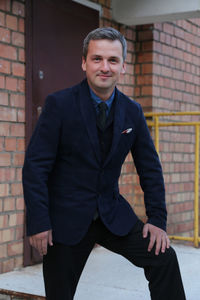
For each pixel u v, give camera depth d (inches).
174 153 203.8
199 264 149.7
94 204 76.7
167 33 197.5
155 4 171.3
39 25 145.3
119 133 77.3
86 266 145.6
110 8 178.2
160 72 193.2
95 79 74.5
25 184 72.8
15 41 138.2
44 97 148.0
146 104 189.0
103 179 77.3
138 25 190.5
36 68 144.6
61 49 154.0
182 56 209.0
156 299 78.3
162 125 179.5
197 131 173.8
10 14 136.5
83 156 75.5
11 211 138.2
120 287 124.6
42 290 120.3
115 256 158.7
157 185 81.7
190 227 215.8
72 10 157.9
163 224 80.7
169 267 78.1
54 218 75.8
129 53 188.1
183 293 78.3
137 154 83.3
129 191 187.9
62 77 154.9
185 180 211.8
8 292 116.6
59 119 74.3
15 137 138.9
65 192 76.3
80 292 119.6
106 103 77.6
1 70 134.2
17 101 139.3
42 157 73.5
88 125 75.1
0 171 134.6
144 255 78.7
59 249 75.5
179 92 207.2
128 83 188.1
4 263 135.9
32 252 145.3
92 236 78.8
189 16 172.7
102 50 73.9
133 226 80.2
